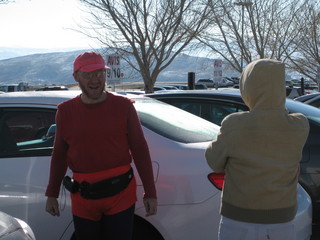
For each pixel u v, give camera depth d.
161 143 3.36
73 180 2.88
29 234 2.61
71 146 2.84
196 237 3.16
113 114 2.81
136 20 13.99
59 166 2.95
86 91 2.75
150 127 3.46
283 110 2.50
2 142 3.62
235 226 2.48
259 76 2.46
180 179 3.20
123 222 2.85
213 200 3.16
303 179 4.57
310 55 23.06
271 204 2.43
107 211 2.84
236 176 2.48
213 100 5.79
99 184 2.79
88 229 2.88
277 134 2.43
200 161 3.27
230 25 19.58
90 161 2.80
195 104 5.89
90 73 2.71
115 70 11.56
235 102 5.62
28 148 3.55
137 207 3.25
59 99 3.69
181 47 15.12
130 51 14.81
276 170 2.43
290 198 2.49
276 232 2.43
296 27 21.12
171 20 14.30
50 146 3.50
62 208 3.31
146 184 2.89
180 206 3.17
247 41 20.25
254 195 2.43
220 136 2.52
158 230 3.21
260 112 2.45
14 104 3.71
